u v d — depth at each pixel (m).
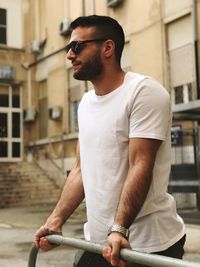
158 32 13.16
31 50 19.53
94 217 2.07
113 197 2.01
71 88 17.47
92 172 2.09
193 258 6.04
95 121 2.10
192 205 10.90
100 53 2.05
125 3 14.56
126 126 2.00
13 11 19.73
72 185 2.32
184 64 12.42
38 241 2.20
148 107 1.94
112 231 1.78
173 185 11.12
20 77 19.62
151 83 1.99
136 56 14.04
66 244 2.01
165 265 1.50
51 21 18.48
